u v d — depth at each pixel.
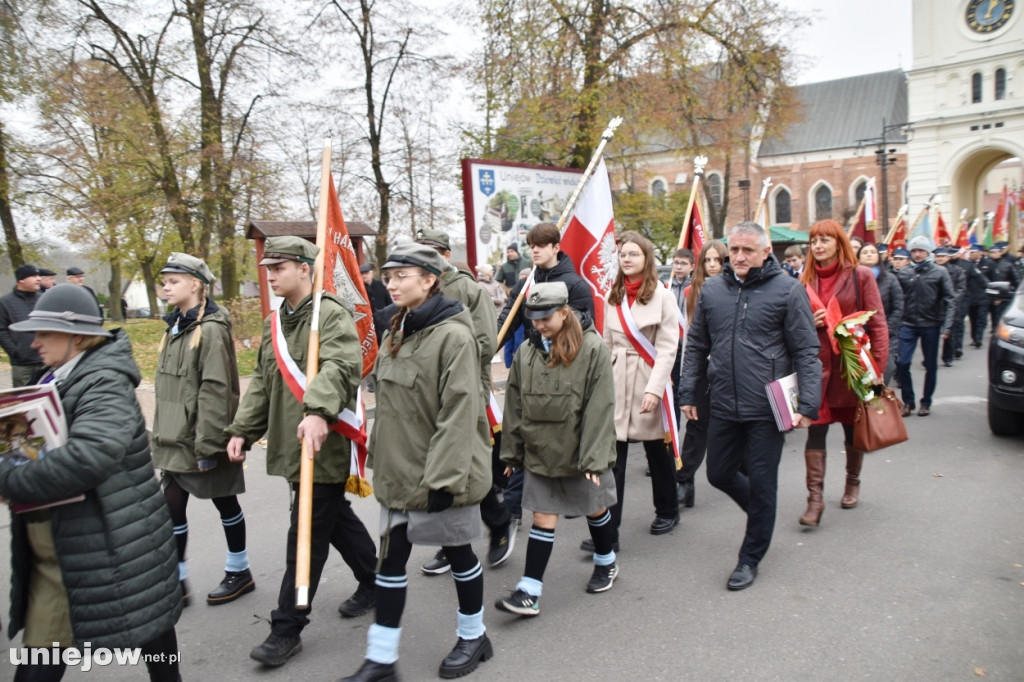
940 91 45.38
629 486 6.06
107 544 2.43
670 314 4.53
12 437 2.31
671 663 3.23
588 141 16.19
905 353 8.14
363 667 2.97
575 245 5.07
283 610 3.28
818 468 4.87
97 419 2.37
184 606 3.95
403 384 3.03
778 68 17.94
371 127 20.64
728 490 4.16
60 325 2.42
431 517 2.99
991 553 4.31
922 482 5.74
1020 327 6.81
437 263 3.11
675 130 16.92
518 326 5.13
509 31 16.50
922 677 3.05
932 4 45.19
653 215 18.00
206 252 19.73
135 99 18.75
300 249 3.38
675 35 16.27
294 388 3.29
